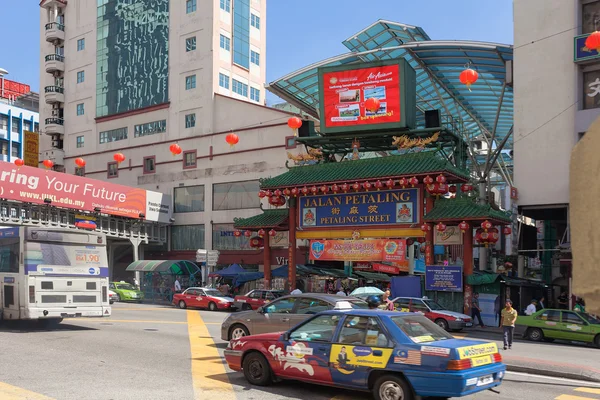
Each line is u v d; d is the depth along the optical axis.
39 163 59.34
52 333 17.19
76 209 40.88
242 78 53.34
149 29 54.00
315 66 36.34
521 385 10.98
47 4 60.78
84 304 17.95
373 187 28.81
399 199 28.67
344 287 36.19
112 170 54.53
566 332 21.27
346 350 9.07
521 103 29.48
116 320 22.25
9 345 14.37
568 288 27.97
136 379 10.25
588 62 27.70
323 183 30.12
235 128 47.19
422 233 28.05
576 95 27.95
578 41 27.80
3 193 36.16
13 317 16.97
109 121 55.75
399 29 33.34
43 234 17.39
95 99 57.25
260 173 45.00
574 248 2.31
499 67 34.91
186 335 17.33
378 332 8.92
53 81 61.03
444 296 27.33
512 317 17.66
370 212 29.50
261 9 57.44
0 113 70.56
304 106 43.06
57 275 17.41
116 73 55.88
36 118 75.31
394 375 8.50
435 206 27.73
